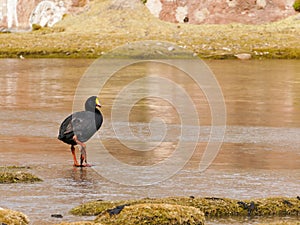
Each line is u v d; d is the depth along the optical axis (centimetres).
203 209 3425
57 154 4828
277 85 9088
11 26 17925
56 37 15375
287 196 3734
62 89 8694
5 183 4000
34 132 5684
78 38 15125
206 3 16688
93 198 3706
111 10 17138
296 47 14050
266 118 6425
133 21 16388
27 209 3478
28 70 11244
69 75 10469
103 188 3912
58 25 16800
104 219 3162
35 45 14538
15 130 5766
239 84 9206
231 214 3422
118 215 3170
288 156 4769
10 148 5025
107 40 14762
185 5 16825
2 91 8469
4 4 18150
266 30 15575
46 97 7912
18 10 18088
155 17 16788
